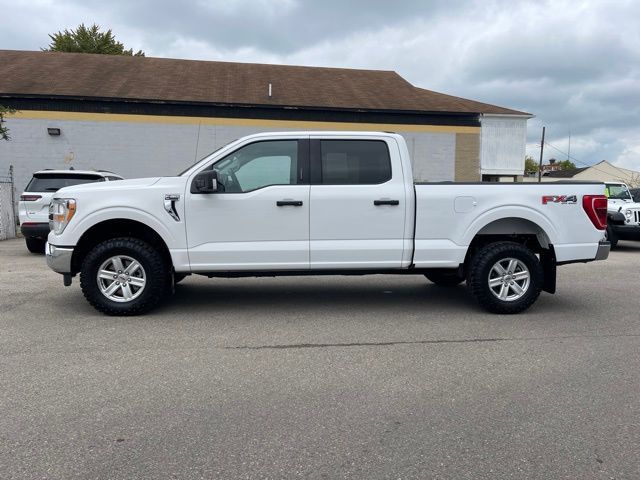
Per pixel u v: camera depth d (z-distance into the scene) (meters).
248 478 2.64
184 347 4.69
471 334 5.20
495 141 20.30
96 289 5.61
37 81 18.25
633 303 6.67
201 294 6.97
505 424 3.25
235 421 3.25
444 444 3.00
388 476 2.68
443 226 5.84
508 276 5.95
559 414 3.39
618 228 12.88
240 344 4.80
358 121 18.73
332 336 5.09
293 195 5.63
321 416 3.34
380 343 4.88
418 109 19.16
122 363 4.26
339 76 22.78
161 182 5.64
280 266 5.69
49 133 17.12
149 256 5.59
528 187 5.95
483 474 2.70
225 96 18.58
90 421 3.23
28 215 10.24
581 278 8.61
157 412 3.37
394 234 5.79
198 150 17.97
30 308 6.05
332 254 5.71
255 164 5.73
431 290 7.38
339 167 5.79
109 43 32.91
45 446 2.92
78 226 5.49
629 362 4.39
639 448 2.97
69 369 4.11
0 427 3.14
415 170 19.41
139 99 17.36
